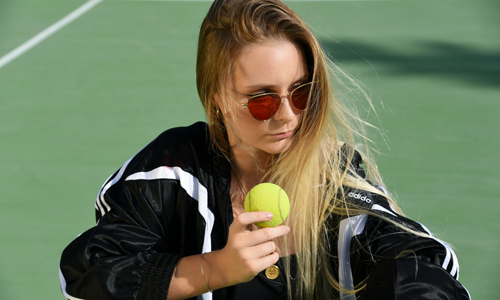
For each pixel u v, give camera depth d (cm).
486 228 710
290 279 291
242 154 298
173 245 307
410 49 1645
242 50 254
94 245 277
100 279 261
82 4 2256
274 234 235
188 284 257
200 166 300
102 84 1373
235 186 306
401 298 226
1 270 641
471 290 584
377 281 241
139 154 317
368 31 1839
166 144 309
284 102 259
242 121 268
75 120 1141
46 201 811
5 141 1034
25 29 1920
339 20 1970
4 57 1614
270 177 305
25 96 1292
